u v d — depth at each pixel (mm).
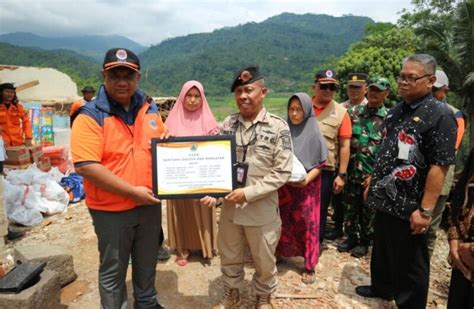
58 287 2668
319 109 3734
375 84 3568
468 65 14500
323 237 3885
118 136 2199
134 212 2316
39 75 13875
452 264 2330
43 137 8141
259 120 2500
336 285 3312
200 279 3350
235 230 2656
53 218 4793
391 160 2615
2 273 2959
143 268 2564
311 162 3188
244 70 2398
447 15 16719
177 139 2354
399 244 2670
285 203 3346
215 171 2387
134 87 2178
